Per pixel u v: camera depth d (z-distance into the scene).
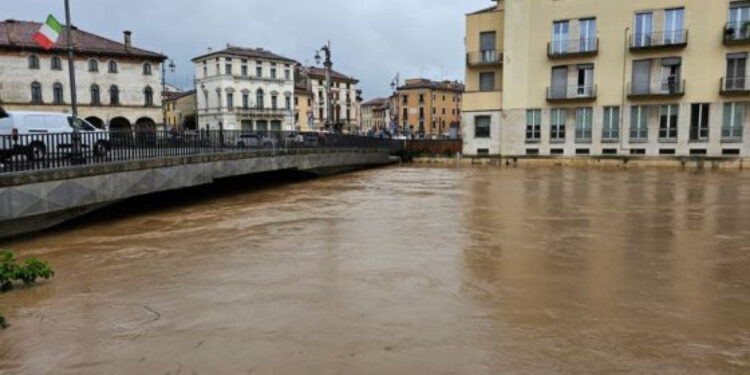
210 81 77.38
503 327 6.63
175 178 18.55
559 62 42.06
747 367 5.47
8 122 19.27
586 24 41.06
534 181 27.98
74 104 19.83
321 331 6.56
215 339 6.37
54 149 13.93
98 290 8.62
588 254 10.72
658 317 6.96
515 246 11.55
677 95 38.31
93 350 6.14
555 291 8.16
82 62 55.56
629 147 40.28
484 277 9.01
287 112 82.88
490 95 44.84
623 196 20.80
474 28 45.97
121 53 57.56
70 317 7.30
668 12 38.50
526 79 43.28
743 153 36.97
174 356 5.90
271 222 15.27
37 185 13.14
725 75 37.22
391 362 5.64
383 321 6.89
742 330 6.50
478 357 5.74
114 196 15.68
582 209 17.27
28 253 11.55
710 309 7.28
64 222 14.99
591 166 39.81
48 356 6.00
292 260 10.45
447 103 109.69
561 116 42.41
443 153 47.56
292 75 83.69
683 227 13.82
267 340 6.30
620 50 40.06
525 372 5.38
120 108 58.12
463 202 19.34
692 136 38.38
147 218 16.55
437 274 9.22
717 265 9.74
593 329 6.54
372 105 133.50
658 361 5.62
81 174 14.43
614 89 40.44
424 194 22.20
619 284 8.52
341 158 34.31
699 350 5.89
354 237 12.78
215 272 9.63
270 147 26.14
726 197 20.25
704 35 37.53
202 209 18.53
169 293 8.38
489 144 45.19
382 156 42.75
